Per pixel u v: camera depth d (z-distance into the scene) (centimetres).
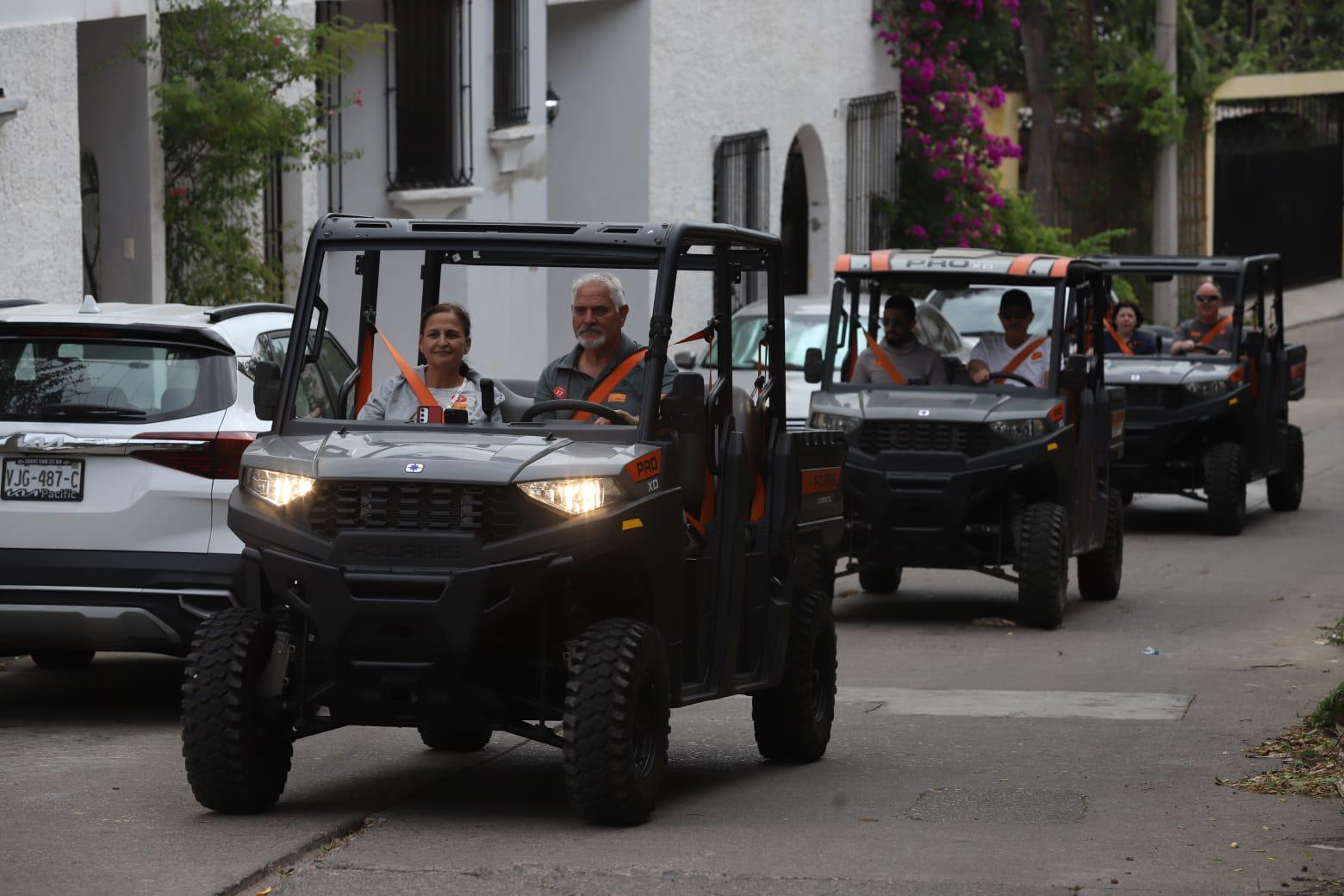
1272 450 4625
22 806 1839
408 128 4650
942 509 3141
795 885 1577
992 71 8825
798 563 2152
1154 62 8688
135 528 2202
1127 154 8888
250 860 1634
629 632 1727
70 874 1588
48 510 2205
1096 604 3459
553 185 5653
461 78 4728
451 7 4703
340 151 4319
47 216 3478
